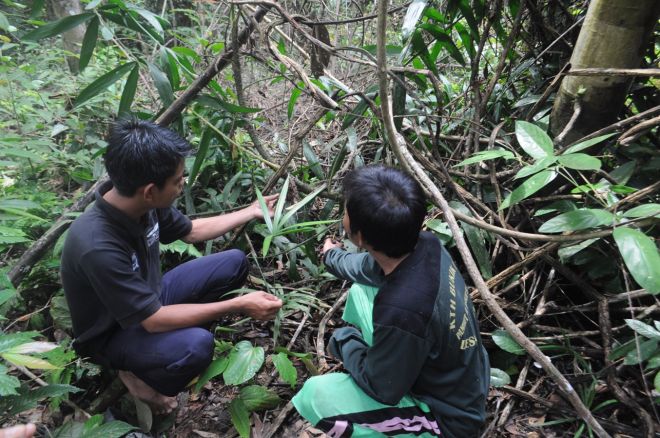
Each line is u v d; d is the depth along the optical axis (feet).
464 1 6.83
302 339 6.98
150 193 4.73
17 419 5.75
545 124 6.88
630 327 5.33
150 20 6.55
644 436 5.07
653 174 6.29
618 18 5.37
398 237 4.01
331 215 8.50
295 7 12.48
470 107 8.32
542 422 5.61
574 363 5.84
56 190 9.57
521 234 4.98
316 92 6.27
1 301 4.96
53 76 11.46
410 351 4.05
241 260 6.53
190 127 8.64
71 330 6.46
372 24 12.78
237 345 5.79
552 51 7.50
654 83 7.19
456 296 4.35
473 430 4.60
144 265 5.44
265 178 8.54
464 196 6.69
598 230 4.84
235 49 6.73
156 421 5.86
